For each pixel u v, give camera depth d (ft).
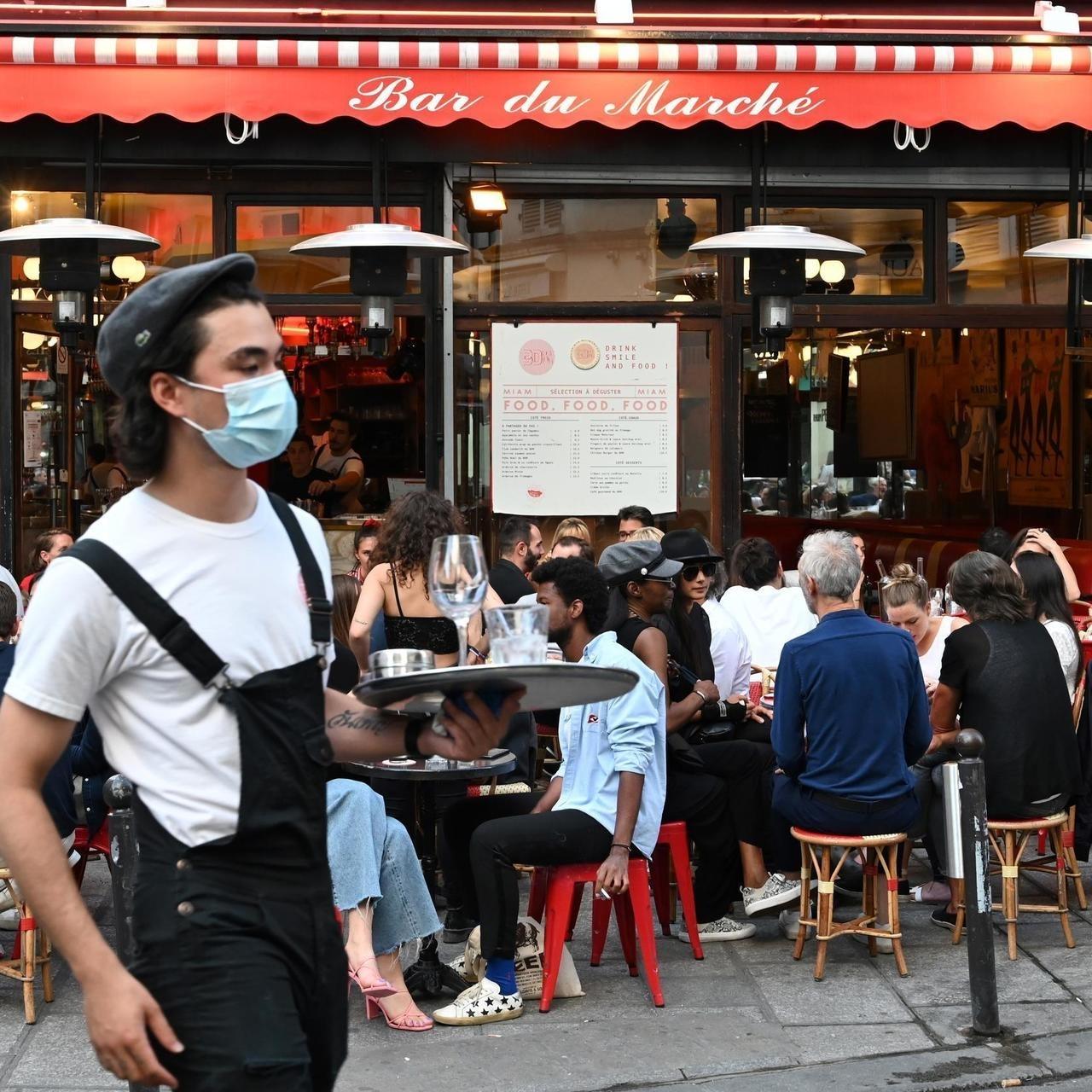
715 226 46.24
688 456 46.47
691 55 38.83
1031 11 46.65
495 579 38.06
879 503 60.85
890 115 39.29
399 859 26.50
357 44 38.22
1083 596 51.60
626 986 28.60
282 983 12.36
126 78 38.32
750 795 31.76
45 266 38.88
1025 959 29.84
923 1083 23.90
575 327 45.93
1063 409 59.21
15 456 44.68
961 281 46.98
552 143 44.27
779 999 27.73
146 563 12.16
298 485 54.08
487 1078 24.16
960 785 25.96
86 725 28.07
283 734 12.51
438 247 39.32
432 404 45.73
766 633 37.32
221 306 12.17
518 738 33.06
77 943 11.68
